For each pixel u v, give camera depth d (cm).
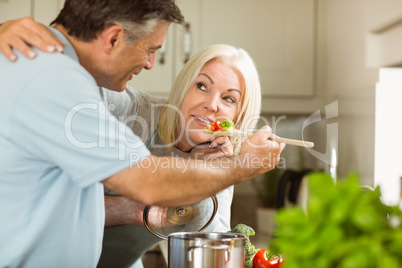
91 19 117
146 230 170
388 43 224
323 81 304
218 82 168
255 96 173
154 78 296
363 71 239
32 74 109
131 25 118
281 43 301
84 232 129
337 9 279
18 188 117
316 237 76
